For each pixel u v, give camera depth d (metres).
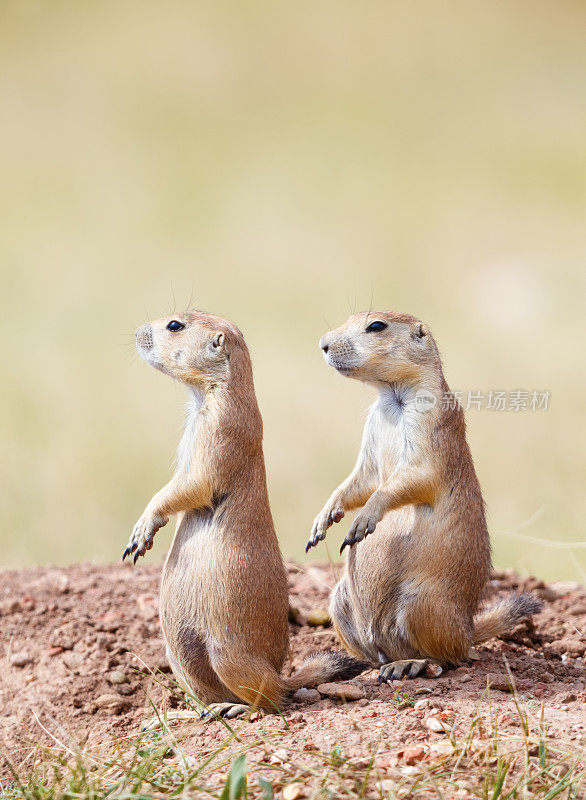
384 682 7.73
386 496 7.72
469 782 6.02
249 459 7.63
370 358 7.97
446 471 7.88
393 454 8.06
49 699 8.54
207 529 7.61
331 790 5.88
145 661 8.88
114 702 8.41
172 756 6.89
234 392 7.68
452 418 8.02
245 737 6.86
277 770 6.20
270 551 7.64
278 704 7.49
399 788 5.92
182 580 7.64
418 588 7.85
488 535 8.32
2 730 8.30
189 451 7.71
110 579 10.75
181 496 7.55
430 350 8.09
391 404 8.20
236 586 7.44
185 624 7.64
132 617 9.70
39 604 9.93
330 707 7.39
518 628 9.03
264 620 7.52
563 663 8.45
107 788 6.29
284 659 7.81
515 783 6.01
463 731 6.66
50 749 7.75
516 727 6.71
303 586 10.52
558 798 5.88
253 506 7.59
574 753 6.34
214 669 7.55
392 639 8.09
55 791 6.35
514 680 7.71
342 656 7.98
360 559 8.13
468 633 8.02
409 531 7.95
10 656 9.09
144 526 7.55
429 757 6.29
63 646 9.14
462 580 7.91
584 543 12.41
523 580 10.54
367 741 6.59
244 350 7.84
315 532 8.14
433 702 7.13
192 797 5.89
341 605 8.41
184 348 7.74
